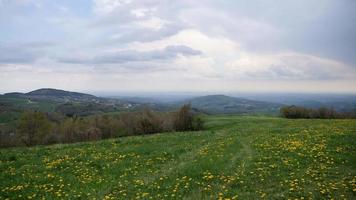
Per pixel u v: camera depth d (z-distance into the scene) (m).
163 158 23.16
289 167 18.30
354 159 19.25
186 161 22.00
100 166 21.36
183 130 66.12
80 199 14.59
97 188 16.12
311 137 28.78
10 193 15.54
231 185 15.77
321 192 13.85
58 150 29.50
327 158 19.80
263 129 42.94
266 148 24.80
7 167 21.67
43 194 15.38
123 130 68.12
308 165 18.56
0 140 60.38
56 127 67.31
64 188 16.28
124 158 23.86
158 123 66.69
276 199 13.53
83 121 70.00
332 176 16.28
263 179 16.16
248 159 21.19
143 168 20.20
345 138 26.58
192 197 14.28
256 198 13.73
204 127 66.12
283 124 51.34
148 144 31.17
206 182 16.47
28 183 17.16
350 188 14.23
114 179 17.77
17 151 30.20
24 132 63.75
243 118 77.06
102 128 68.31
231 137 34.47
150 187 15.95
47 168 20.88
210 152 24.53
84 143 35.06
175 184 16.23
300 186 14.91
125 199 14.40
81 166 21.39
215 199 13.87
